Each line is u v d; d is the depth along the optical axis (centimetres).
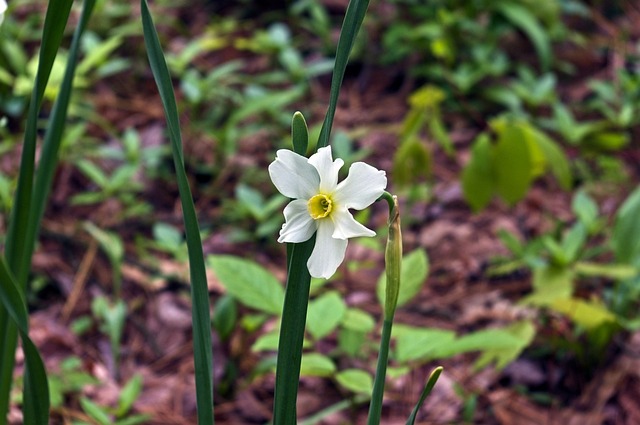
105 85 247
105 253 188
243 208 192
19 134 218
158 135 227
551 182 217
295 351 92
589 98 252
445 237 199
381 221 202
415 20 277
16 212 101
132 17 270
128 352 166
